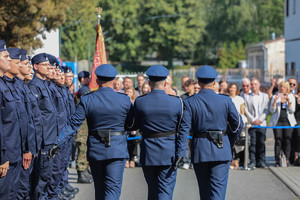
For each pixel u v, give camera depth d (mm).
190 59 123500
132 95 16203
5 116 7953
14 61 8375
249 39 109812
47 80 10734
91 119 8961
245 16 107000
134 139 15812
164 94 8922
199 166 9000
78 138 13250
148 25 105312
